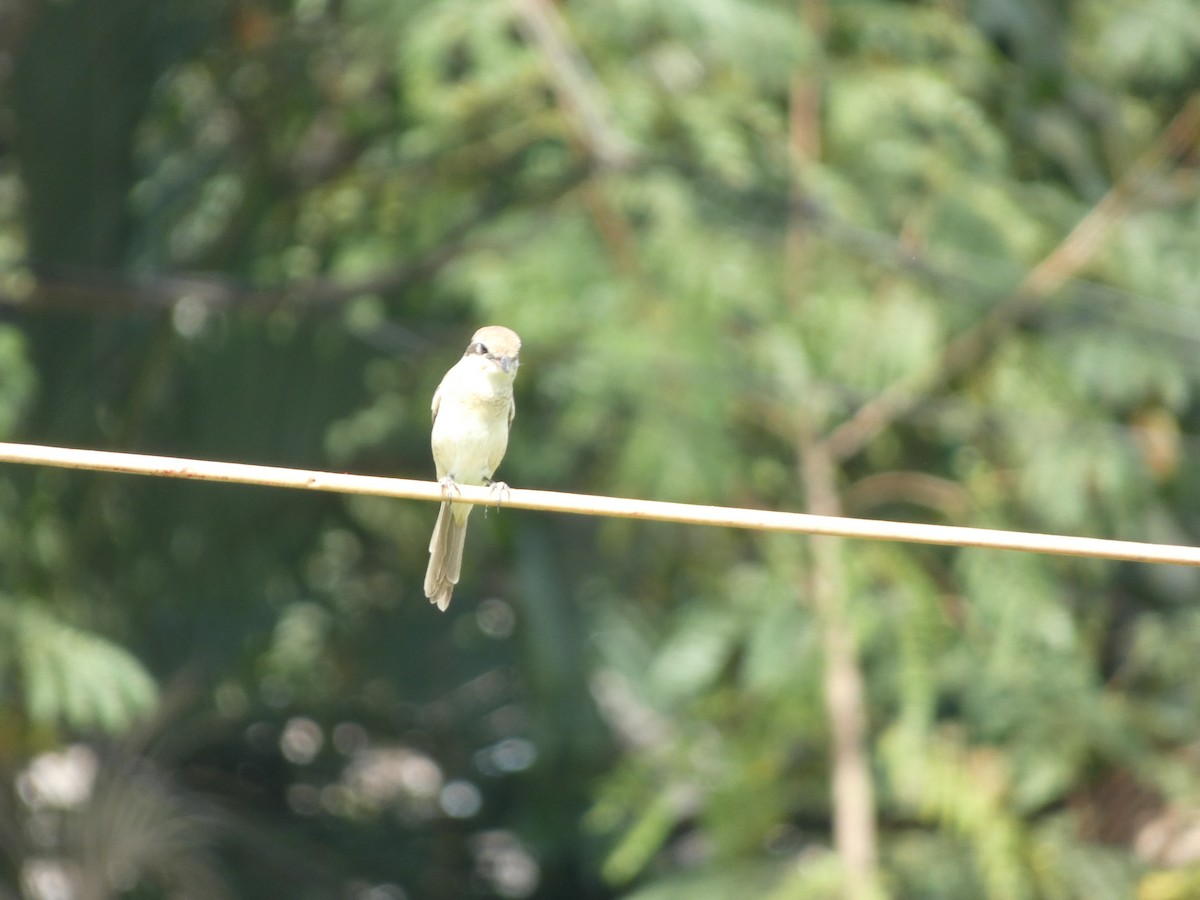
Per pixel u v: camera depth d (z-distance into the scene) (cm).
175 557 1523
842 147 1367
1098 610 1432
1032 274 1353
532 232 1290
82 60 1462
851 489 1316
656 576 1432
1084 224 1387
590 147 1296
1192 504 1495
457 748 1862
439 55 1264
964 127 1359
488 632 1802
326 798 1822
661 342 1191
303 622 1738
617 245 1256
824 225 1348
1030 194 1410
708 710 1263
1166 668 1359
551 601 1494
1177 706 1357
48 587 1375
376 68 1345
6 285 1452
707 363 1191
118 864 1405
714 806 1211
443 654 1789
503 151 1305
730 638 1258
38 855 1372
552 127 1291
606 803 1296
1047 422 1328
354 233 1388
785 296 1298
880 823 1327
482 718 1855
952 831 1213
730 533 1332
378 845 1812
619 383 1195
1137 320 1376
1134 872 1211
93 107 1477
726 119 1332
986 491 1313
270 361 1474
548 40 1266
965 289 1360
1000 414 1343
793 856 1223
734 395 1252
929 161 1351
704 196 1338
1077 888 1186
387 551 1697
